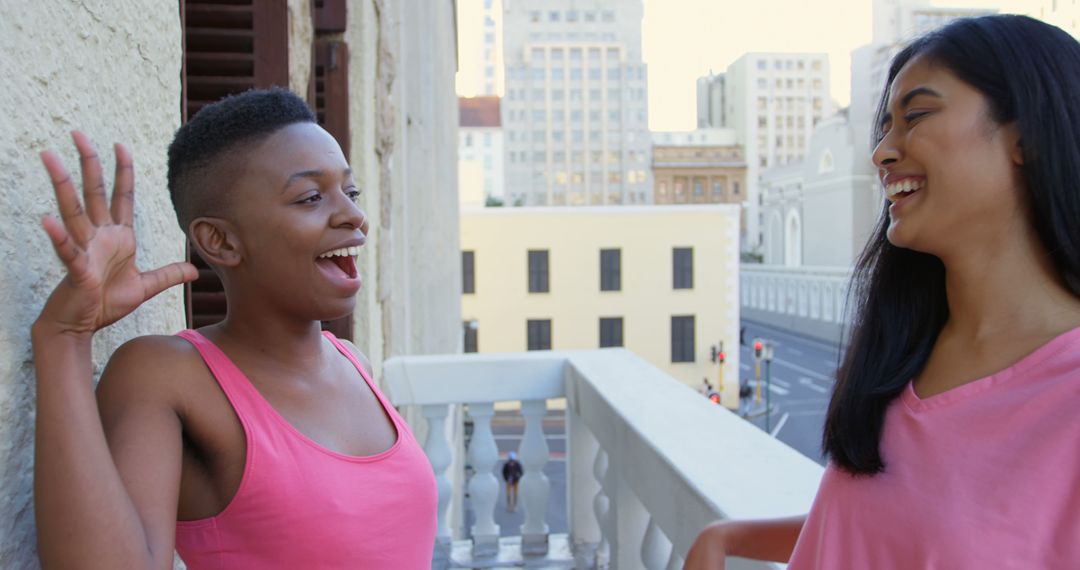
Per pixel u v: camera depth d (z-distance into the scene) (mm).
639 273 25922
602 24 99125
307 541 892
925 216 834
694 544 1231
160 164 1251
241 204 941
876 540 853
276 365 993
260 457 887
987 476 771
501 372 3461
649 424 2188
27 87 857
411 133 6930
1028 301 811
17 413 851
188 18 2707
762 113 108688
